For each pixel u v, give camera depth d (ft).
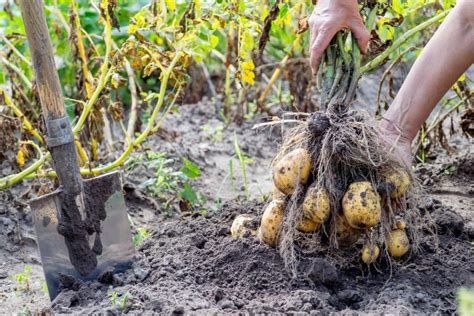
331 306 9.99
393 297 10.01
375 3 11.74
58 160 10.58
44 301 11.13
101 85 12.98
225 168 17.57
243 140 19.10
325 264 10.43
